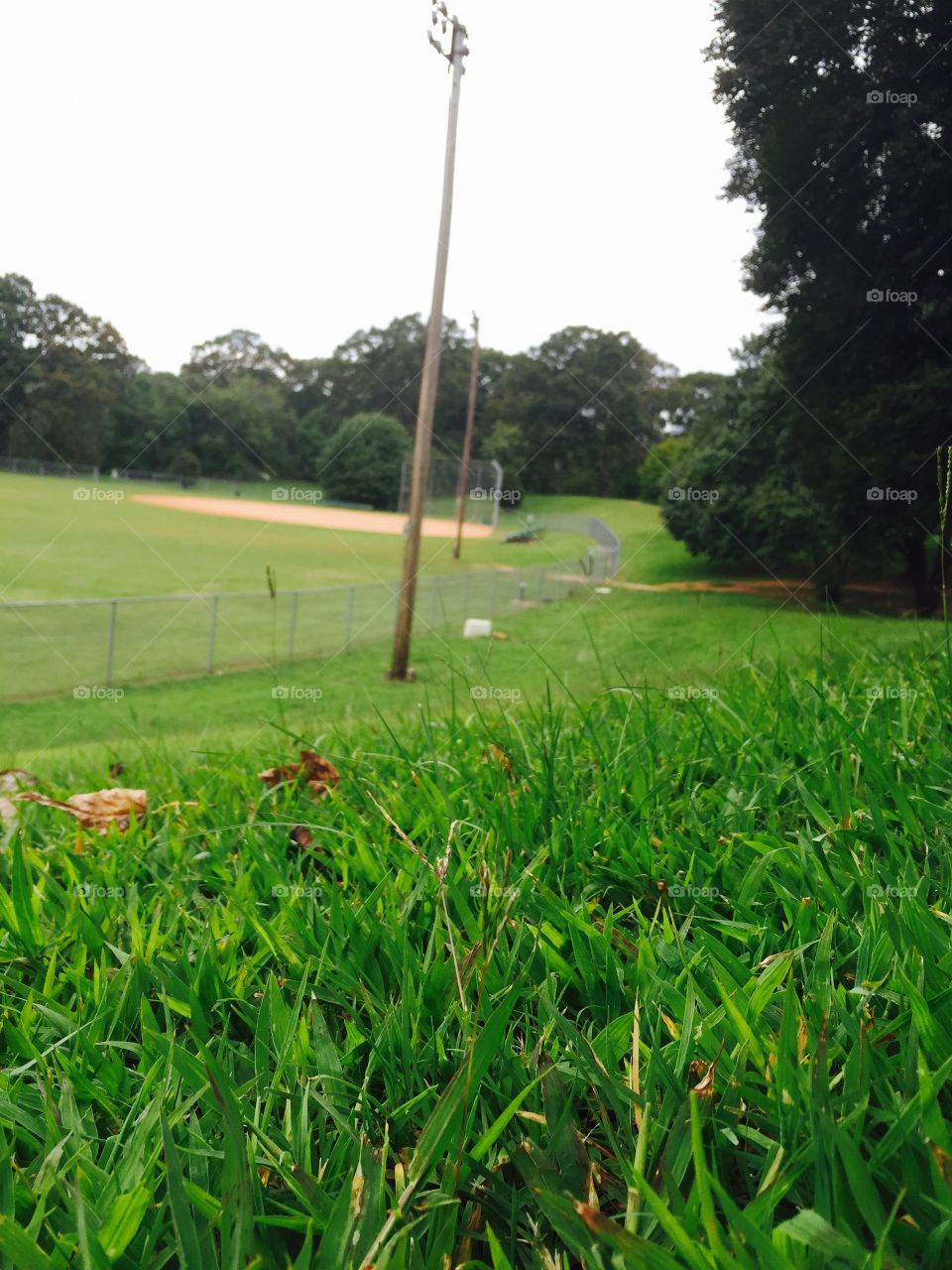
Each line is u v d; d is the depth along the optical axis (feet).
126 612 68.69
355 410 279.49
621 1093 3.23
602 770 7.73
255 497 261.65
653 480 236.84
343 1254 2.62
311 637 71.00
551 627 66.95
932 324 59.52
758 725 8.63
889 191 57.31
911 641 12.76
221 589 100.01
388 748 9.89
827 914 4.58
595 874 5.55
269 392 276.62
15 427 244.22
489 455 261.44
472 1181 3.15
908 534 64.13
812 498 76.28
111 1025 4.30
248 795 8.77
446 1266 2.70
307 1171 3.12
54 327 253.85
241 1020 4.43
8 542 127.75
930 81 55.98
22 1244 2.62
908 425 57.47
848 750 6.92
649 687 9.91
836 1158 2.69
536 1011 4.16
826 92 58.03
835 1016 3.53
